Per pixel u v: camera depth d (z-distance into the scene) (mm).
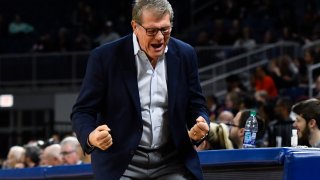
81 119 6148
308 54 22594
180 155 6273
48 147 12594
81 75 28188
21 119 29719
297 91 20672
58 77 28297
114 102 6195
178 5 32938
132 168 6219
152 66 6207
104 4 33938
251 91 21422
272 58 25375
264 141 12016
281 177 6469
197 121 5996
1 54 31047
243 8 30484
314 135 8805
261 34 29156
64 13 33625
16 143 28625
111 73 6207
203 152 7027
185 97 6262
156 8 5875
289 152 6195
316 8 30438
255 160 6582
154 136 6215
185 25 32375
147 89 6203
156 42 5926
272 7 30297
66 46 30156
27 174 9289
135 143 6125
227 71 25500
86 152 6062
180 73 6262
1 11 33938
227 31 29391
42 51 30078
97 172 6219
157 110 6219
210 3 32375
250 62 25453
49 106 28875
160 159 6238
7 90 28844
